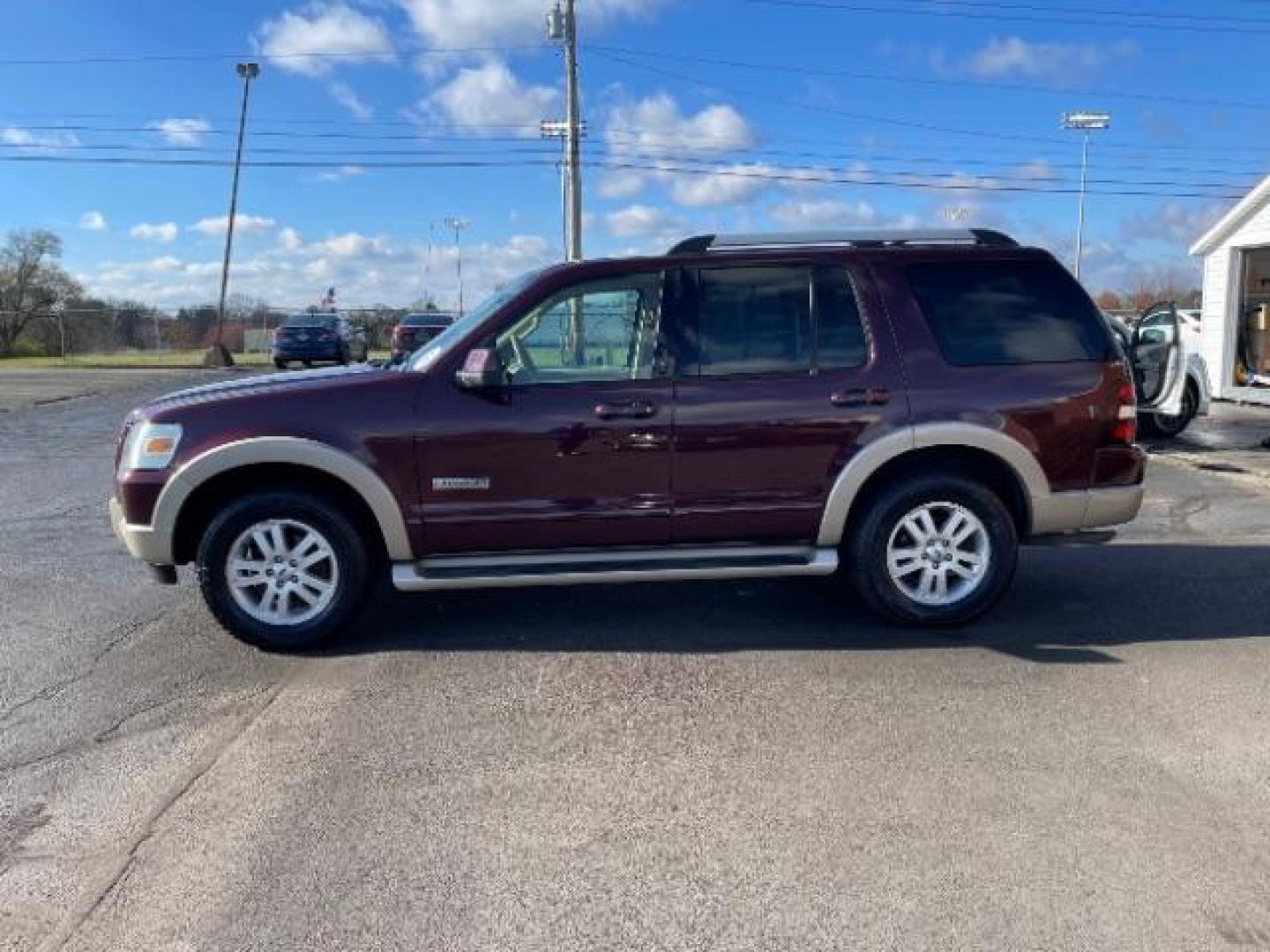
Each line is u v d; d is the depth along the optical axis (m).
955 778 3.82
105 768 4.01
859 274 5.38
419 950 2.87
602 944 2.89
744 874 3.21
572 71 29.28
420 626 5.73
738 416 5.23
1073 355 5.43
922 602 5.48
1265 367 18.69
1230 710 4.42
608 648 5.32
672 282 5.32
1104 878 3.16
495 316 5.26
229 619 5.25
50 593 6.50
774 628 5.61
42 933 2.96
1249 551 7.32
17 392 22.22
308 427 5.11
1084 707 4.47
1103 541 5.59
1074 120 41.53
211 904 3.10
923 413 5.30
